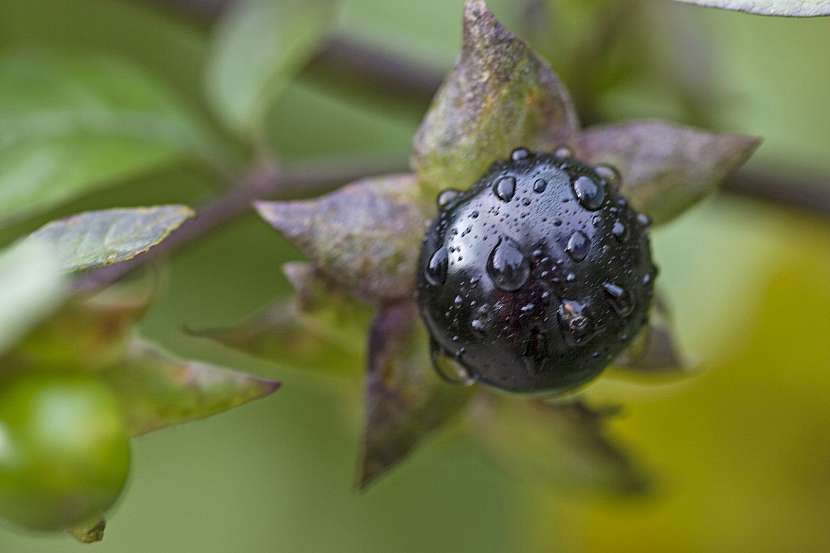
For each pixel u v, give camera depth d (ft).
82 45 0.96
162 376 0.73
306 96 0.97
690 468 0.94
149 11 0.90
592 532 0.94
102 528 0.72
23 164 0.82
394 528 0.97
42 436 0.72
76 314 0.72
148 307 0.73
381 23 0.97
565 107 0.72
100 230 0.69
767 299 0.93
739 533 0.95
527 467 0.81
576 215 0.70
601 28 0.86
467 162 0.72
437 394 0.73
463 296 0.70
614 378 0.74
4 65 0.83
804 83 0.98
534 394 0.71
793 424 0.94
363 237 0.72
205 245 0.94
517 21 0.87
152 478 0.96
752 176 0.87
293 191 0.83
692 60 0.89
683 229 0.91
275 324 0.75
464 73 0.72
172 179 0.93
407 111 0.89
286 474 0.97
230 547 0.96
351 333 0.73
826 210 0.87
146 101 0.83
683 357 0.74
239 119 0.84
